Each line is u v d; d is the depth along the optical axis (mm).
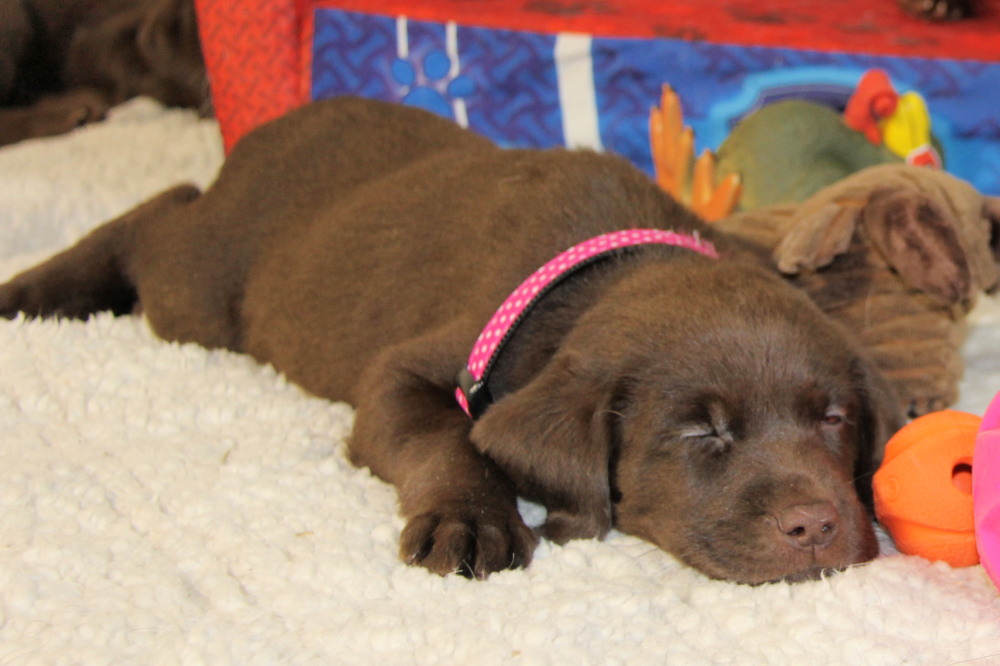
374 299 956
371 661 763
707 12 1255
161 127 1648
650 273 880
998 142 1158
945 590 794
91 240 1110
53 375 998
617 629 778
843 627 772
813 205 997
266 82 1237
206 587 808
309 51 1234
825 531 801
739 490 820
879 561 814
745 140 1160
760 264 952
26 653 768
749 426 829
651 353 838
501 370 885
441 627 778
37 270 1107
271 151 1072
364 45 1228
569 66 1200
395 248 959
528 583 812
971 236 968
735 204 1153
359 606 797
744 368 831
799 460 821
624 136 1197
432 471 854
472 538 826
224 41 1240
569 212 918
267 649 767
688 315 846
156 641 776
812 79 1168
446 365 892
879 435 864
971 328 1061
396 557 832
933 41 1197
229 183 1075
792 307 861
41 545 833
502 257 912
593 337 854
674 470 833
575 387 839
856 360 865
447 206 957
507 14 1227
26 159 1477
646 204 932
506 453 837
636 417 837
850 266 970
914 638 767
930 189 974
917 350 948
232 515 861
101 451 922
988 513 772
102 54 1803
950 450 824
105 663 763
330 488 883
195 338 1065
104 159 1482
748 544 811
